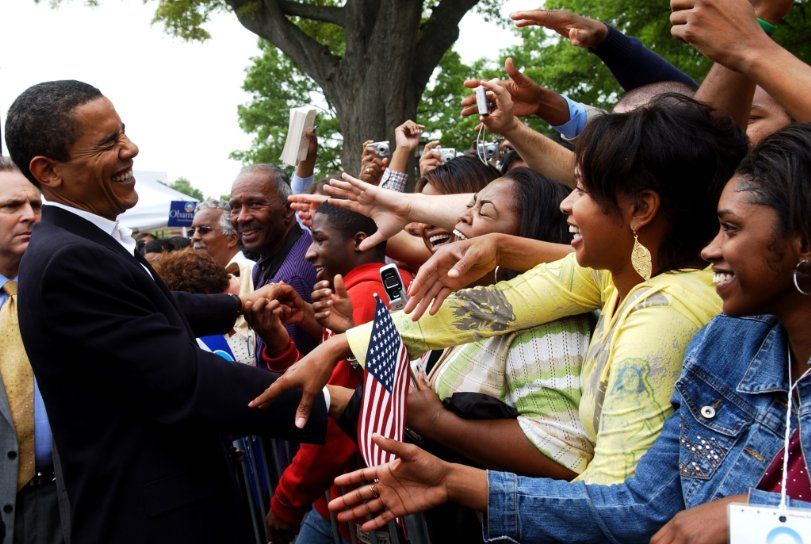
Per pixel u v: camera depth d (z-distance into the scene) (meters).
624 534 1.51
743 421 1.43
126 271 2.09
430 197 2.47
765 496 1.30
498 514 1.57
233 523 2.21
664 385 1.60
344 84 12.29
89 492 2.08
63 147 2.14
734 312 1.38
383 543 2.31
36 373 2.09
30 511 2.73
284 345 2.87
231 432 2.11
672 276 1.69
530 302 2.02
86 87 2.21
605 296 1.95
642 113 1.68
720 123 1.70
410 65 11.89
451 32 12.14
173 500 2.08
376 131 11.93
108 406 2.09
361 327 2.06
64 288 2.00
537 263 2.10
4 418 2.71
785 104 1.57
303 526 3.06
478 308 2.05
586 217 1.73
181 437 2.12
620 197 1.69
